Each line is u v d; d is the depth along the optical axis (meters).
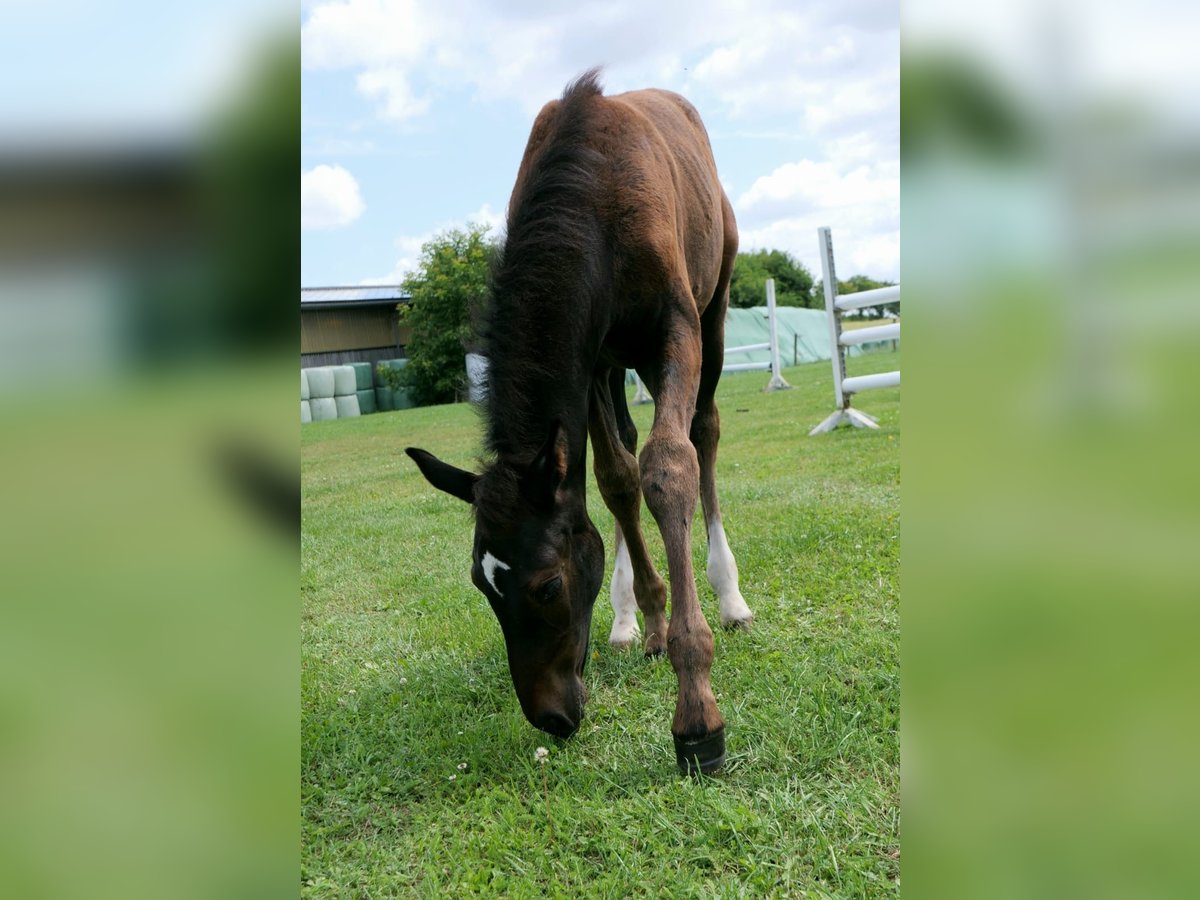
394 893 2.03
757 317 24.23
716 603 3.72
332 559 5.39
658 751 2.54
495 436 2.47
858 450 7.14
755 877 1.89
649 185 2.89
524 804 2.35
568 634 2.54
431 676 3.26
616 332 2.97
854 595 3.49
